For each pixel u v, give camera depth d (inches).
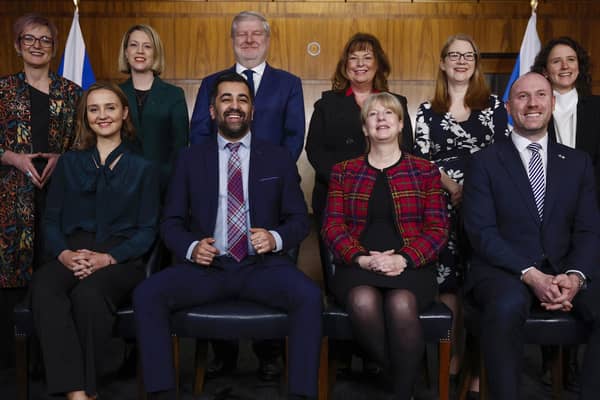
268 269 105.8
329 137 128.6
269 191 111.0
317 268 192.5
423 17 243.6
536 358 131.6
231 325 101.1
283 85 129.8
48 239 111.0
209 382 119.0
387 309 98.8
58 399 109.7
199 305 104.2
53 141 126.5
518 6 243.0
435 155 123.3
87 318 99.2
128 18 240.4
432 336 100.1
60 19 239.3
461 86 124.4
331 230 108.0
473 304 104.8
